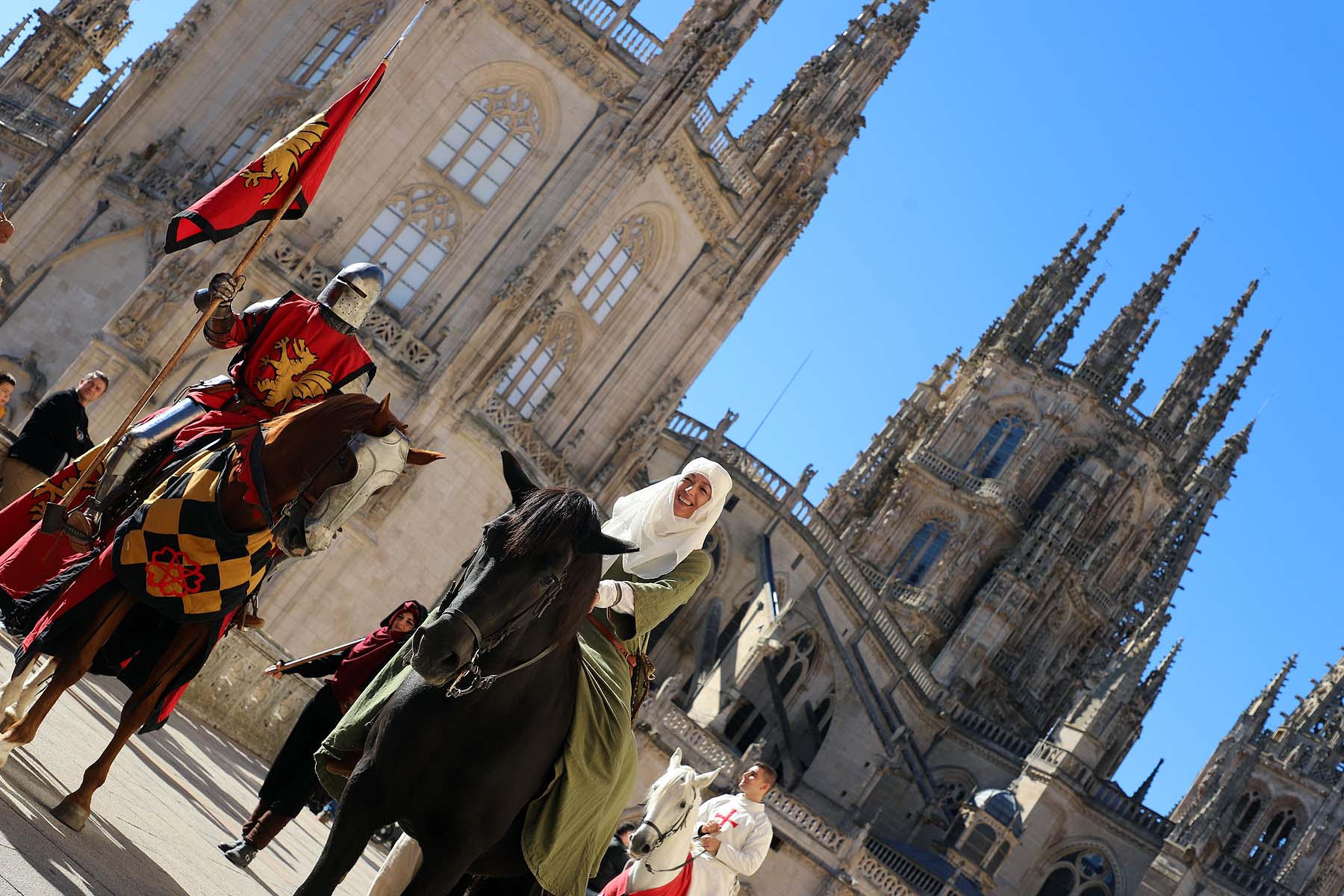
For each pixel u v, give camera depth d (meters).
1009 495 90.44
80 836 8.32
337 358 10.00
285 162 9.91
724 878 11.55
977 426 94.31
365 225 43.84
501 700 7.19
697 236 51.78
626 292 50.44
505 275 44.94
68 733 12.03
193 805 12.99
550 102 45.91
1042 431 92.88
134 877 8.04
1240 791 68.38
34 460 15.55
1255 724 70.38
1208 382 103.06
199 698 20.84
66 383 39.91
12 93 67.94
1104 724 70.50
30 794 8.52
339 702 10.33
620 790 8.16
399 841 8.92
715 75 46.62
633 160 45.53
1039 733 89.12
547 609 7.12
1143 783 83.56
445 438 43.75
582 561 7.19
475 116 45.00
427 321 44.53
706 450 65.75
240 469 9.01
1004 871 66.75
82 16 73.19
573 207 45.22
